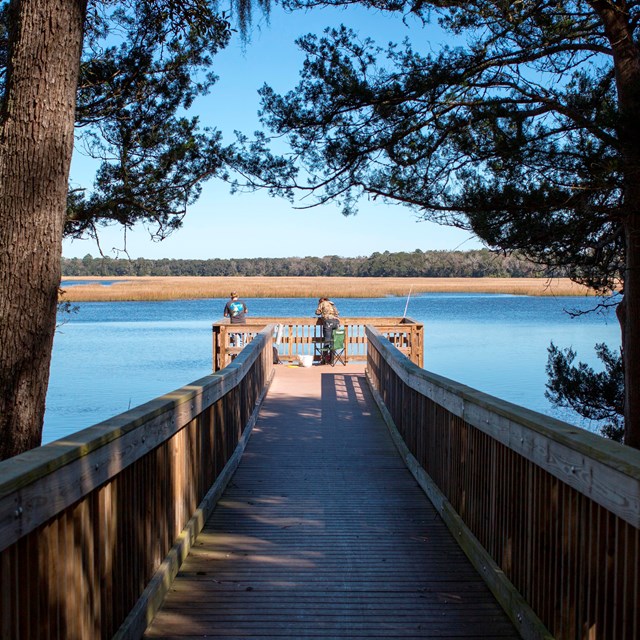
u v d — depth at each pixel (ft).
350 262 554.87
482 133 21.62
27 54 14.98
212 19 22.49
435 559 14.49
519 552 11.27
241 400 26.45
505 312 160.66
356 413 34.32
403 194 22.43
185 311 179.52
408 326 48.19
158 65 24.71
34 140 14.96
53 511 7.50
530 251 20.93
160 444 12.74
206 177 25.16
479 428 13.60
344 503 19.01
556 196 19.51
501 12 21.13
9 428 14.80
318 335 59.52
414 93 22.77
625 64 19.66
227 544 15.46
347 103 22.95
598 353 30.35
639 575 6.98
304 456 25.11
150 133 24.59
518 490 11.34
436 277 482.28
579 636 8.57
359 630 11.14
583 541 8.48
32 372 15.06
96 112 24.44
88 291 260.62
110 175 24.84
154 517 12.32
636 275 20.72
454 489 16.47
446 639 10.82
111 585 9.78
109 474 9.43
